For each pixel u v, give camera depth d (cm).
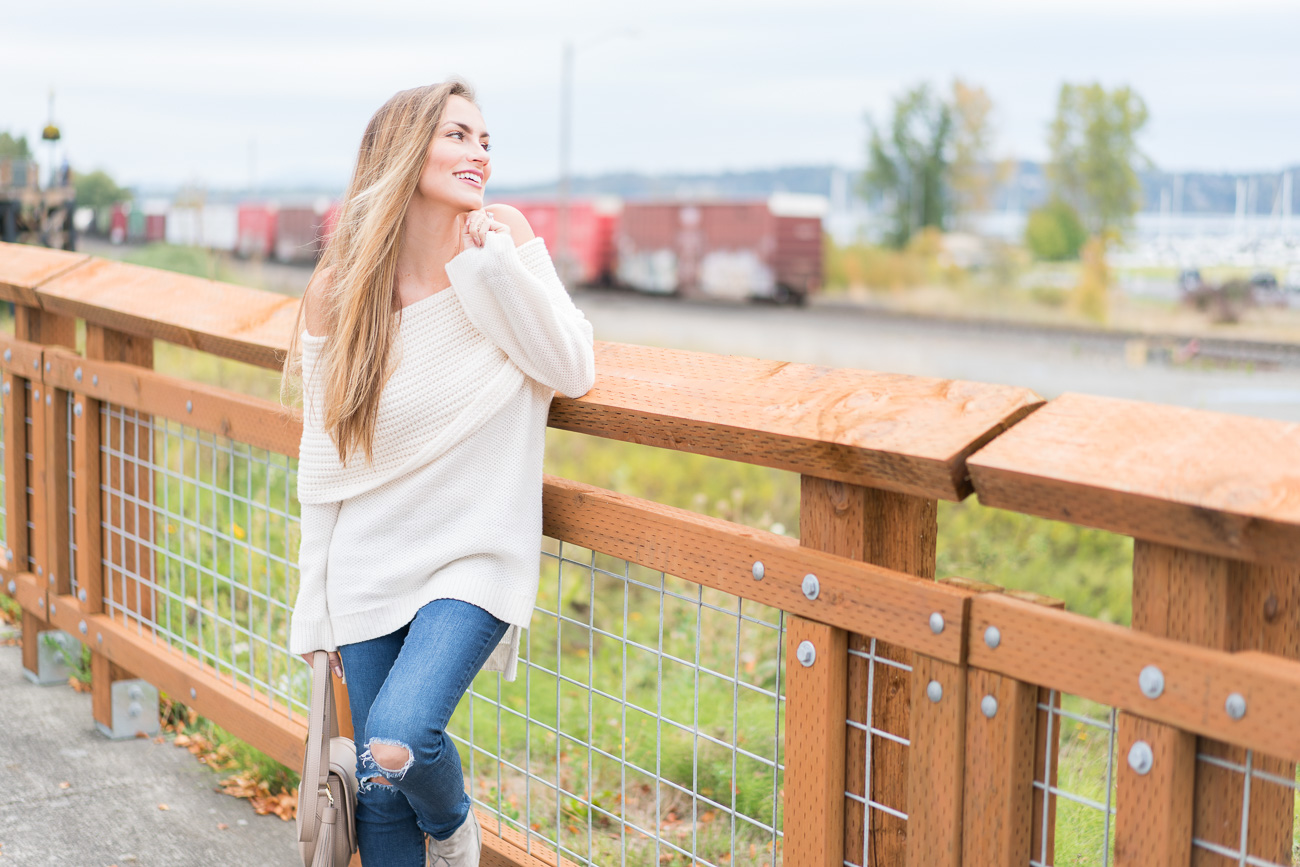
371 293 187
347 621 196
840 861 162
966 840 143
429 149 187
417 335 189
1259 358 2167
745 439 162
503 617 188
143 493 320
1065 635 130
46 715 345
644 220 3522
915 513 154
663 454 1054
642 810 310
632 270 3556
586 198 3631
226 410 266
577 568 612
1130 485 120
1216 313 2919
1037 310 3497
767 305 3362
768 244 3334
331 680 198
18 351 347
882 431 146
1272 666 115
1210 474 117
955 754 142
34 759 316
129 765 314
